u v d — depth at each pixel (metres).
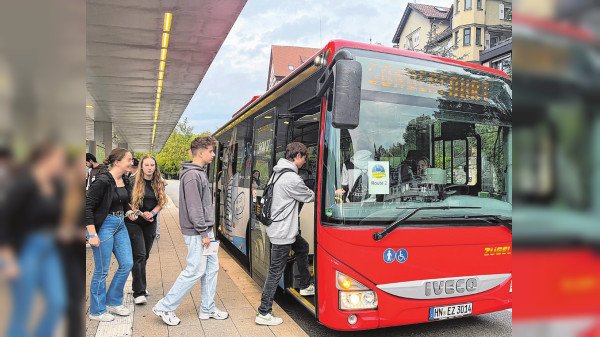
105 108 19.34
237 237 7.71
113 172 4.57
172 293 4.52
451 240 4.02
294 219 4.59
